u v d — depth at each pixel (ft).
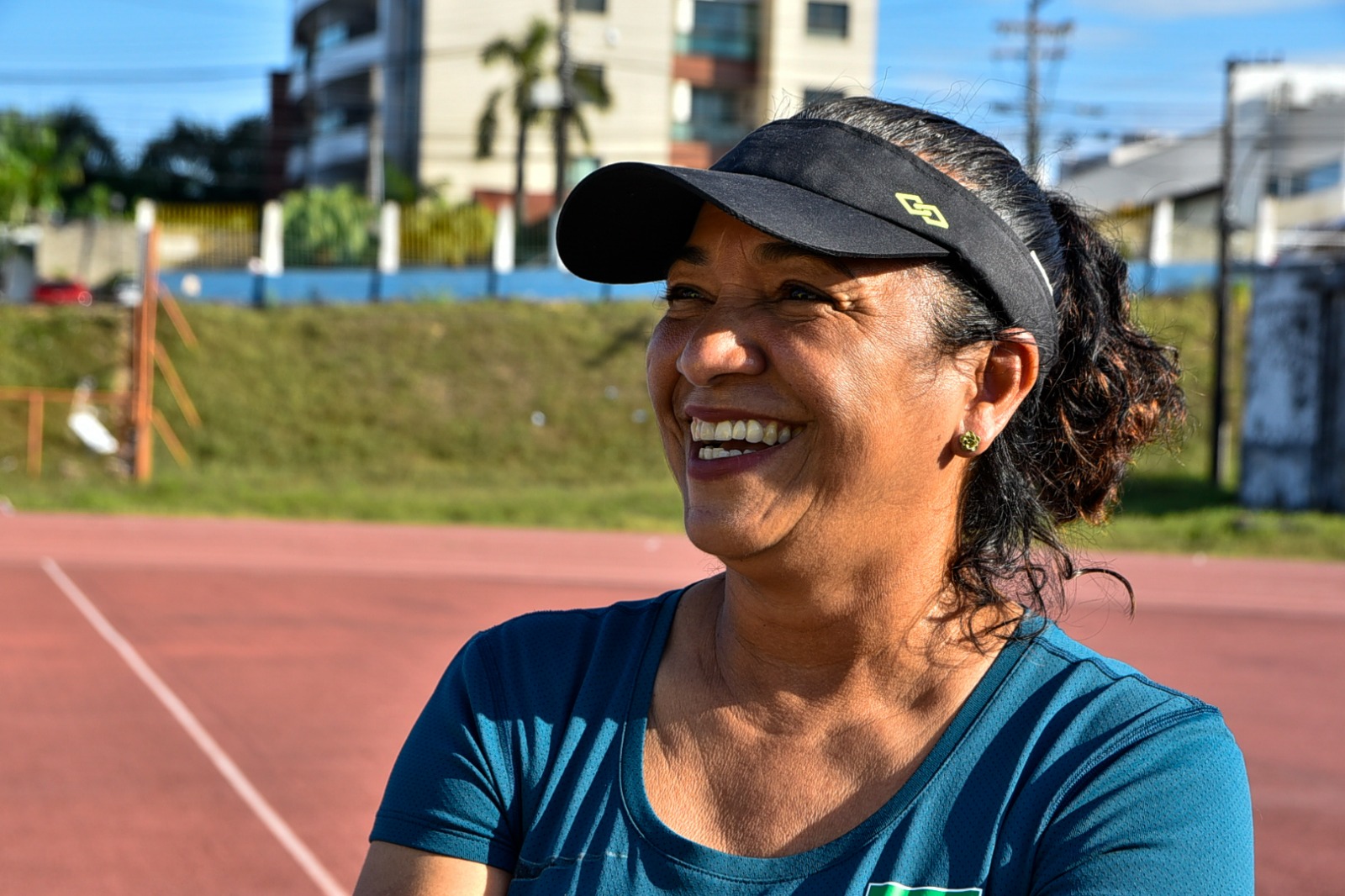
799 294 4.30
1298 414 78.23
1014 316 4.39
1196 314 105.91
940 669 4.39
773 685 4.46
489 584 50.83
